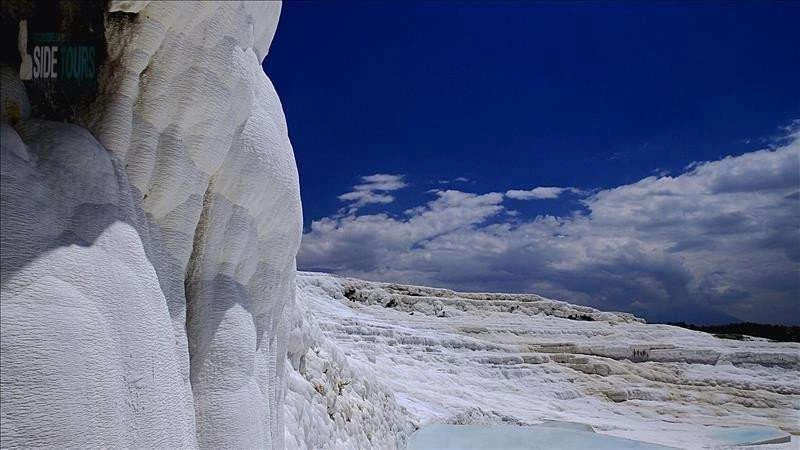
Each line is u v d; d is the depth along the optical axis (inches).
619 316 1619.1
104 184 86.3
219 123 107.6
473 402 721.6
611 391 900.0
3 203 70.8
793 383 932.6
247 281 129.4
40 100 90.7
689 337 1226.0
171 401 90.6
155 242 101.1
